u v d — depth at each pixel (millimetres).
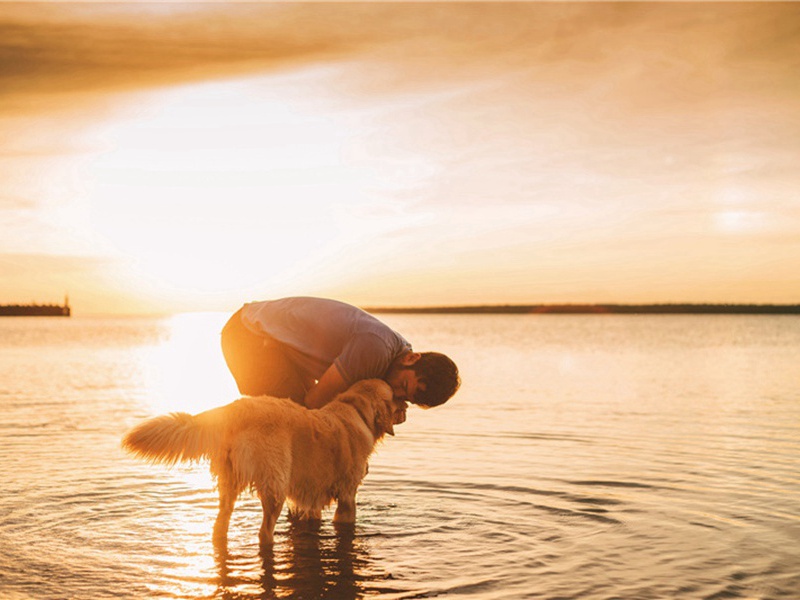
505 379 12500
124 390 10938
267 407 3561
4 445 5895
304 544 3473
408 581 3014
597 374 13531
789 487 4477
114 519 3842
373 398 3789
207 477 4738
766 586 2936
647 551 3340
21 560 3229
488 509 4023
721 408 8234
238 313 3988
